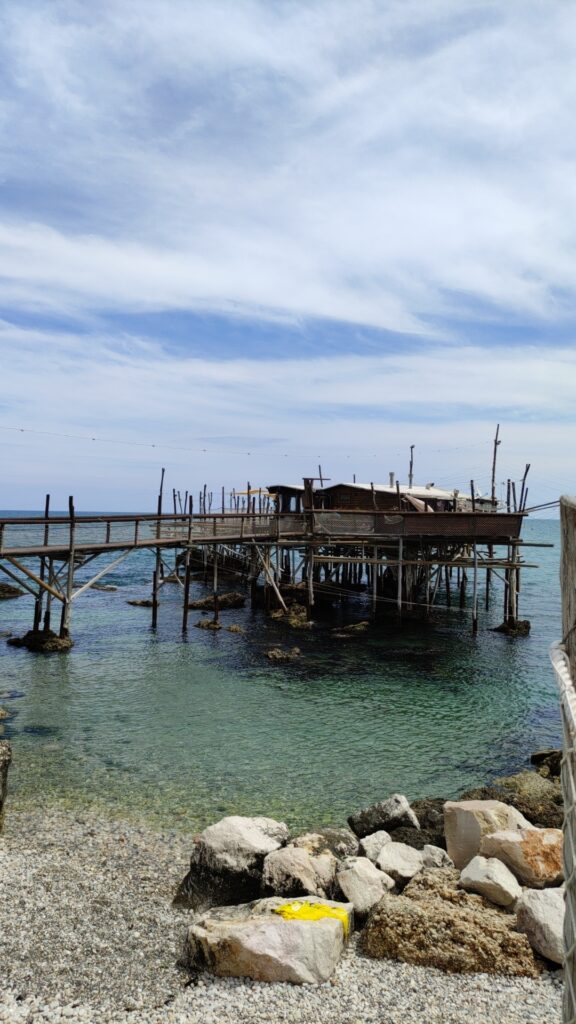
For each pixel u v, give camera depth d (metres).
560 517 3.80
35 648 28.47
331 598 44.41
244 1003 7.45
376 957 8.30
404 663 27.56
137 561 79.50
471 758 17.28
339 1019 7.14
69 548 28.91
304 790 14.93
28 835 12.34
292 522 41.25
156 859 11.50
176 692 22.86
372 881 9.47
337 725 19.70
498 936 8.08
